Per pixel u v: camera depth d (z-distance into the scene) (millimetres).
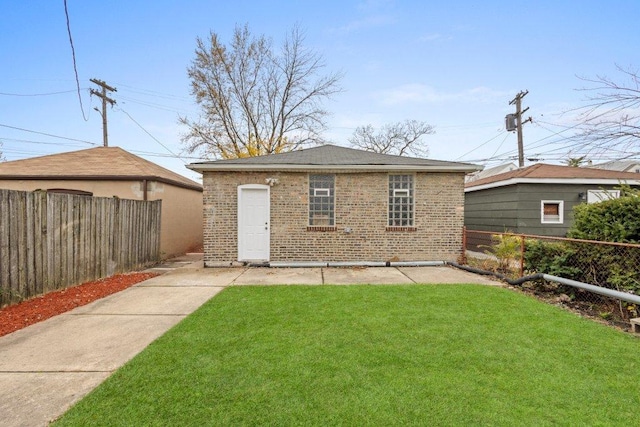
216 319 4547
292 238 9367
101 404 2537
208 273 8242
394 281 7129
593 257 5594
